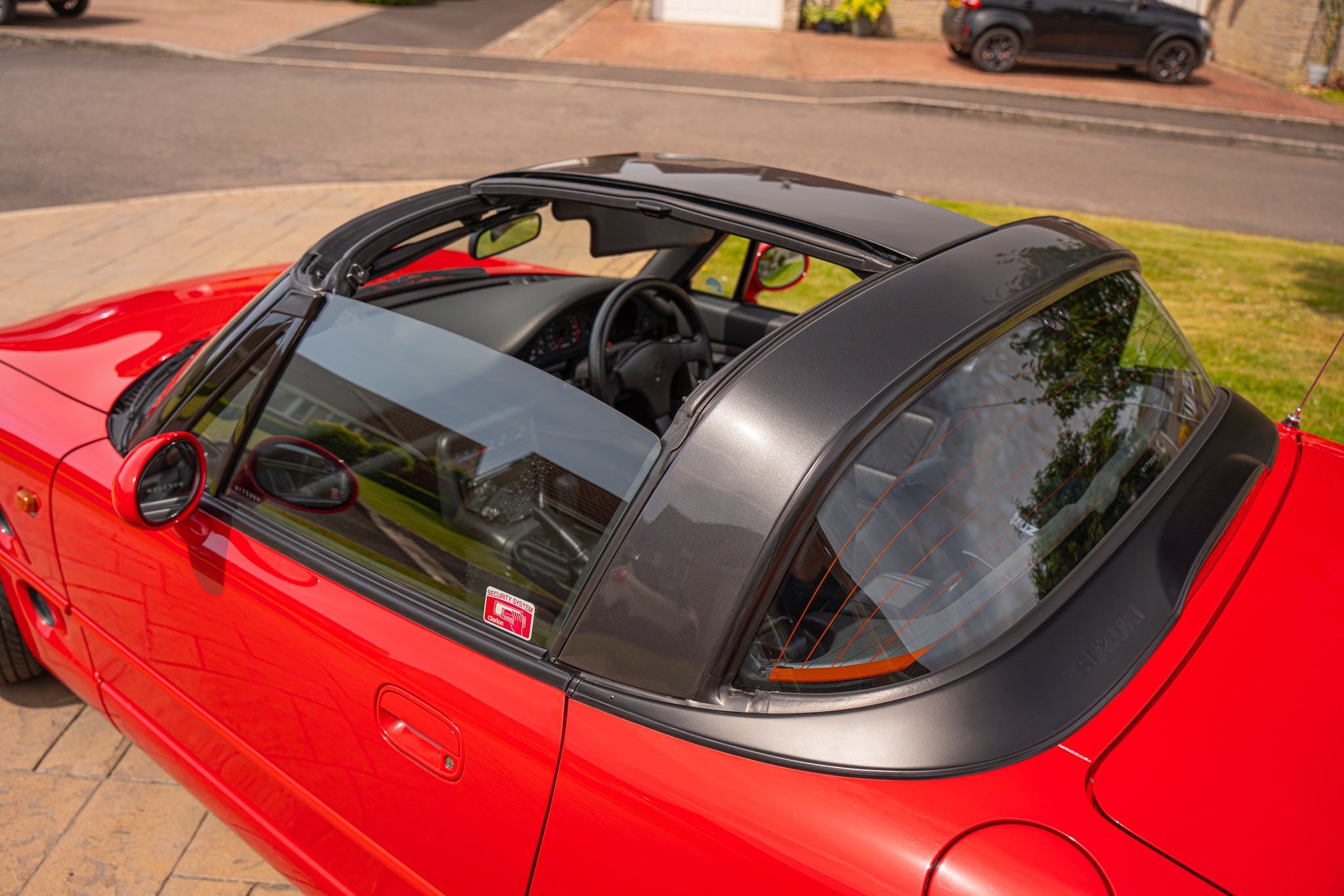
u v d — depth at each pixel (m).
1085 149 12.11
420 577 1.67
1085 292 1.86
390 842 1.71
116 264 6.22
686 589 1.37
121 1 17.66
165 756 2.21
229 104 11.19
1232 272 7.50
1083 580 1.48
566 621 1.48
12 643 2.73
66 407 2.31
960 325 1.57
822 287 2.56
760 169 2.30
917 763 1.24
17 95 10.96
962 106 13.66
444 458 1.71
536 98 12.56
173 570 1.95
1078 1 16.06
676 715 1.35
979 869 1.13
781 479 1.35
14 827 2.45
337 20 17.53
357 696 1.66
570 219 2.43
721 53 16.75
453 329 2.52
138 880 2.33
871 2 19.06
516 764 1.45
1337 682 1.37
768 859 1.22
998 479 1.52
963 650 1.35
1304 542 1.67
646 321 2.66
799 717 1.30
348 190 8.16
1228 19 19.38
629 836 1.34
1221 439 1.96
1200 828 1.16
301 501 1.85
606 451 1.54
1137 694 1.32
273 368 1.97
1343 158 12.77
